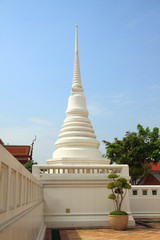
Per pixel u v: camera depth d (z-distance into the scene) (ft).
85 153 82.07
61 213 64.64
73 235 52.13
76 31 107.96
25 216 26.66
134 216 79.77
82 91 98.84
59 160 78.23
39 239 41.47
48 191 66.08
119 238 48.24
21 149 143.02
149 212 80.64
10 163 21.27
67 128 89.30
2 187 19.40
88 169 72.49
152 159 146.41
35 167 67.92
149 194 82.33
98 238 48.57
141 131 150.30
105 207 66.44
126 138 147.64
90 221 64.18
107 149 150.61
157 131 148.25
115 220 58.03
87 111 94.63
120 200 67.36
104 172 72.33
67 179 66.85
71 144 84.74
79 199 66.33
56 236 51.24
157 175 189.88
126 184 60.23
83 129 89.15
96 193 67.26
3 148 18.48
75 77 100.89
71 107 94.63
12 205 22.97
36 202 46.39
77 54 104.78
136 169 150.71
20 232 23.26
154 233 53.26
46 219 63.72
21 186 27.58
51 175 67.00
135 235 51.21
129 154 141.59
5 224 18.26
